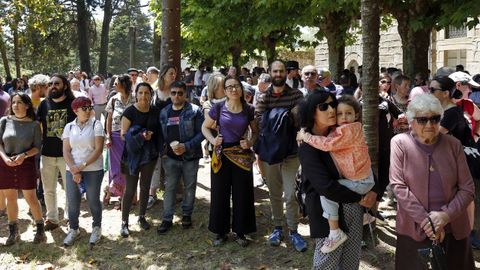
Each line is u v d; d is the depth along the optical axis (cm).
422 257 304
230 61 2380
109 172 646
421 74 902
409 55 938
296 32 1582
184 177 553
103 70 3538
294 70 683
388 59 2177
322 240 337
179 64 671
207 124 510
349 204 330
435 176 314
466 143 444
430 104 308
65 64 4544
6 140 508
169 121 538
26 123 517
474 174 439
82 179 525
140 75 976
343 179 322
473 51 1828
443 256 301
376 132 483
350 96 327
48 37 3341
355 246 340
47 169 557
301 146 333
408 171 320
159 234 547
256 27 1207
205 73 1888
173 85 536
